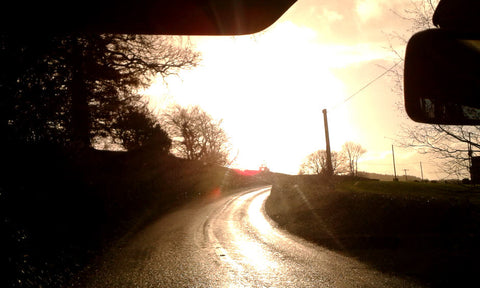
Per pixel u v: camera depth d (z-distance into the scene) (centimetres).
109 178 1883
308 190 2633
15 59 912
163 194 2945
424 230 1174
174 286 716
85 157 1438
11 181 894
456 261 830
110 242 1218
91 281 750
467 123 205
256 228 1700
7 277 658
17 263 706
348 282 723
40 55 998
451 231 1106
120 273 817
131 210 1988
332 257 993
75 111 1311
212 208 2727
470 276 714
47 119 1123
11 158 921
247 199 3669
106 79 1538
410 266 838
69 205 1209
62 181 1203
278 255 1032
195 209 2608
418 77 202
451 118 203
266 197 3938
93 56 1373
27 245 796
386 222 1342
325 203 1989
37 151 1044
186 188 3697
